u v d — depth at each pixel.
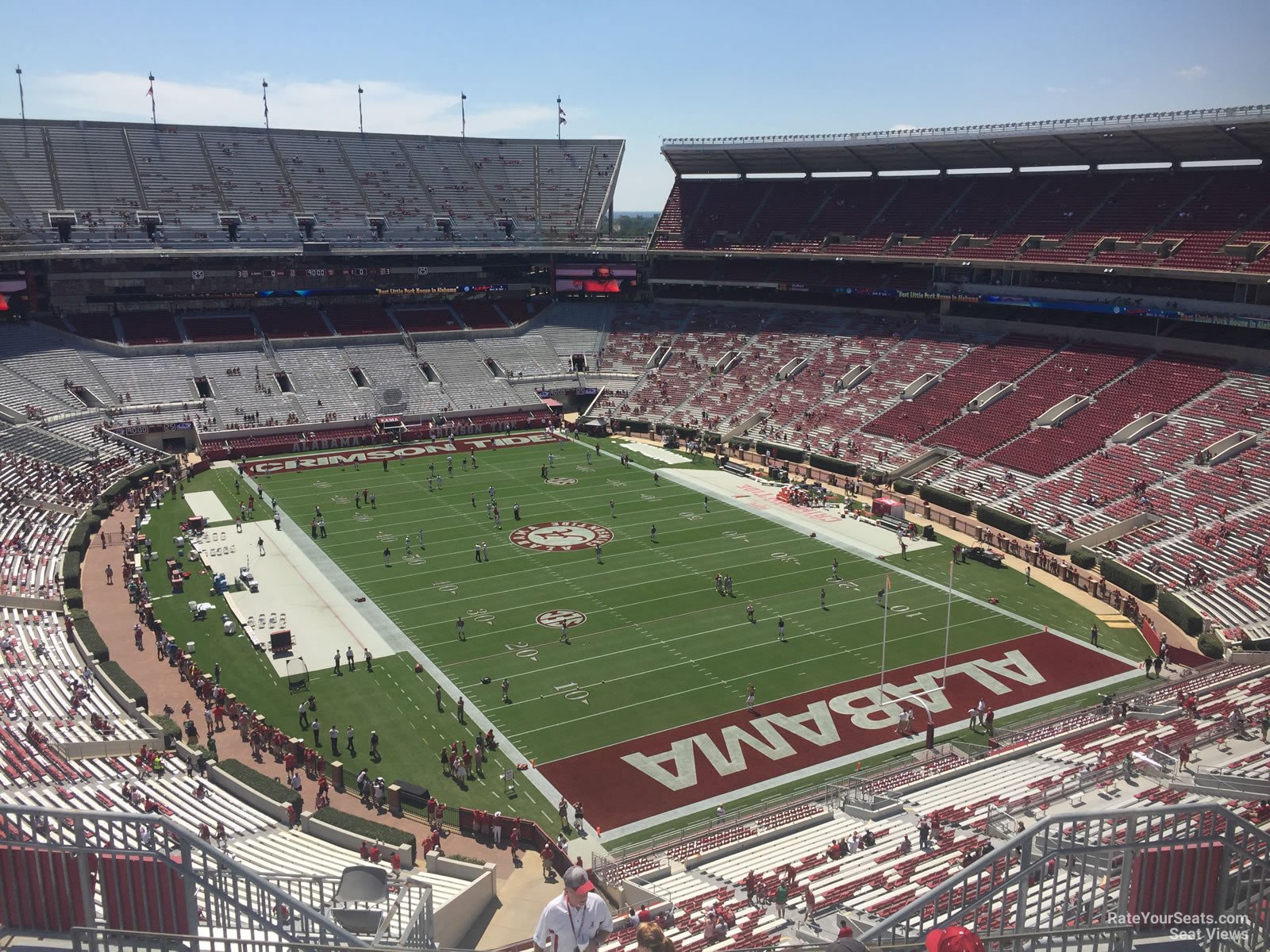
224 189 98.44
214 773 33.78
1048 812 29.47
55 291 88.75
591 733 38.06
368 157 108.88
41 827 13.91
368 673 42.81
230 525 62.38
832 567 56.09
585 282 109.12
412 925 17.97
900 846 28.91
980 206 88.44
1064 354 76.75
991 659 44.50
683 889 27.83
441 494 69.94
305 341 93.62
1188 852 12.98
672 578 54.03
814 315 97.88
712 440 84.25
